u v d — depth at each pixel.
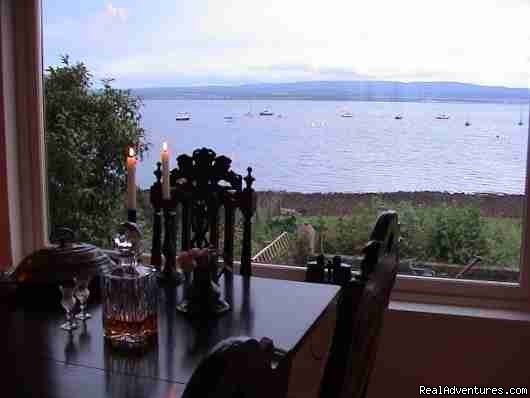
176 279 2.01
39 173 2.82
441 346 2.36
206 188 2.28
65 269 1.76
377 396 2.44
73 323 1.59
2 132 2.71
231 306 1.78
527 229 2.37
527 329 2.28
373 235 1.27
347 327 1.10
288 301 1.83
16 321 1.62
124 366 1.35
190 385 0.66
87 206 2.86
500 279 2.45
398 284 2.52
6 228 2.77
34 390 1.23
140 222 2.80
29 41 2.74
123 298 1.47
